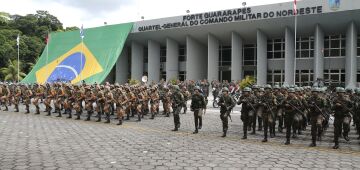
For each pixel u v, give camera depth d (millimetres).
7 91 25281
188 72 48562
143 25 50375
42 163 9242
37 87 23641
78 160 9625
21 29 83750
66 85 21594
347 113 12711
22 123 17938
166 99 22062
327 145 12891
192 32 47188
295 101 13508
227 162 9555
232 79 44500
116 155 10312
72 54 53219
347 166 9320
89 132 15047
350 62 37562
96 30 54438
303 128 16438
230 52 50062
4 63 66938
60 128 16219
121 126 17406
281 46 44656
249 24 41844
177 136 14289
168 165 9148
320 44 39250
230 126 17969
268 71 45469
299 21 38688
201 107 15438
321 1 36625
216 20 43594
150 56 52625
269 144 12812
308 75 42688
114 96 18625
